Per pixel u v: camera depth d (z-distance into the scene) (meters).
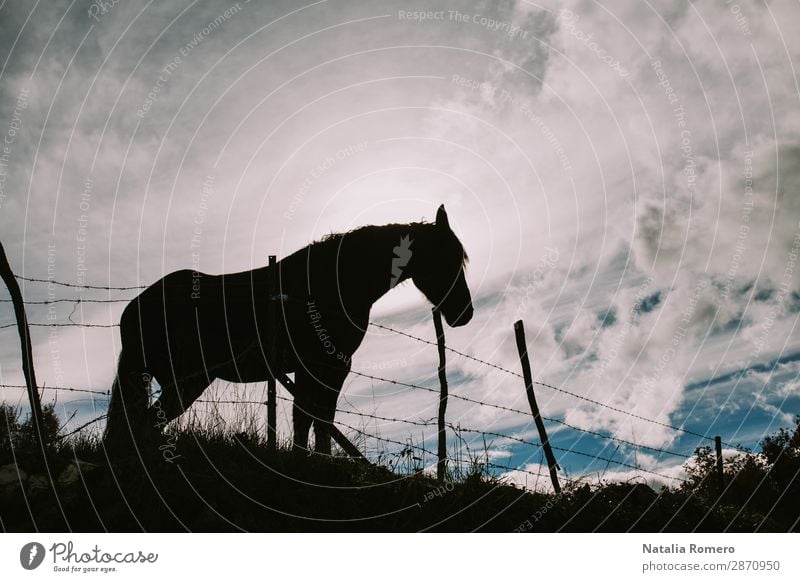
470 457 5.54
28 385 4.29
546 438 6.07
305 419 5.72
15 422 4.57
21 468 4.20
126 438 4.91
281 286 6.04
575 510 5.41
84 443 4.90
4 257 4.34
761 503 7.53
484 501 5.12
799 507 7.40
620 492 5.79
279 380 5.91
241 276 6.27
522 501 5.34
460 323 6.78
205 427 5.25
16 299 4.34
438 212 6.71
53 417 4.75
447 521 4.84
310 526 4.46
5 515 4.02
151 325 6.09
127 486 4.35
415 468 5.35
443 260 6.62
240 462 4.96
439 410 5.78
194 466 4.72
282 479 4.82
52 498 4.12
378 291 6.37
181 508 4.32
